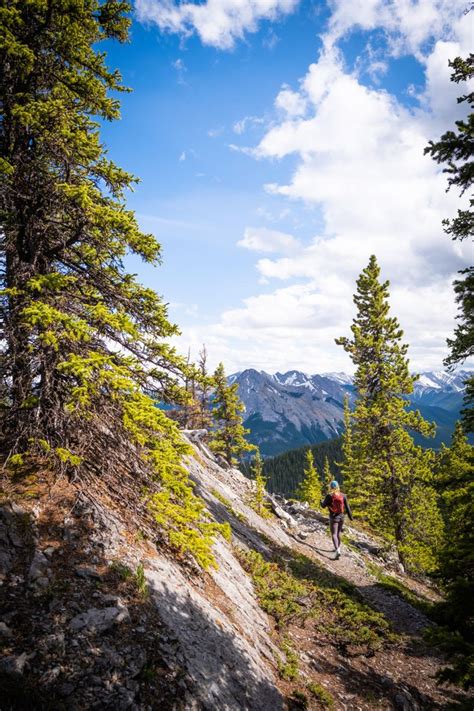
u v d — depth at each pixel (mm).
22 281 6059
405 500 20500
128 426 5996
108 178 7031
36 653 3863
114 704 3758
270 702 5441
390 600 13133
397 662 8938
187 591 6156
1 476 6012
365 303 22547
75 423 6352
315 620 9375
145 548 6309
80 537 5617
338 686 7141
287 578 10758
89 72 7027
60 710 3473
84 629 4340
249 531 13859
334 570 14539
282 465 141375
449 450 21719
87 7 6660
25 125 5832
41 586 4641
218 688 4746
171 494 7184
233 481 22125
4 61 6219
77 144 5914
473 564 6512
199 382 7629
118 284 7438
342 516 15961
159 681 4258
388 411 20906
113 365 5531
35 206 6520
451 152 7641
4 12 5645
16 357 5688
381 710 6762
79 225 6445
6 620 4082
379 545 22641
